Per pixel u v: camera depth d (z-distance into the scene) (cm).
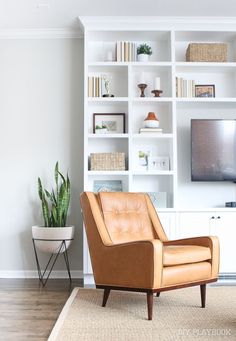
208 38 448
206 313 270
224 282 394
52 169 441
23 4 389
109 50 452
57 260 431
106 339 218
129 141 413
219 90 453
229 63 427
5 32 448
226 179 427
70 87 450
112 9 402
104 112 444
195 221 396
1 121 445
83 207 306
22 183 439
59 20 426
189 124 450
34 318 263
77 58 452
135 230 323
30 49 452
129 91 420
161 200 415
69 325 243
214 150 429
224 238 395
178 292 340
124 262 270
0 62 450
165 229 394
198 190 443
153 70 444
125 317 261
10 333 231
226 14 414
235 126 431
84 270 396
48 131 445
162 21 421
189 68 437
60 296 331
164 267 263
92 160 413
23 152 443
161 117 448
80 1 385
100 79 423
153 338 219
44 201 416
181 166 446
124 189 435
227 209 397
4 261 434
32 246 434
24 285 382
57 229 394
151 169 436
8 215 437
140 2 388
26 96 448
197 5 395
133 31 427
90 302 303
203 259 285
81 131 445
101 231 290
